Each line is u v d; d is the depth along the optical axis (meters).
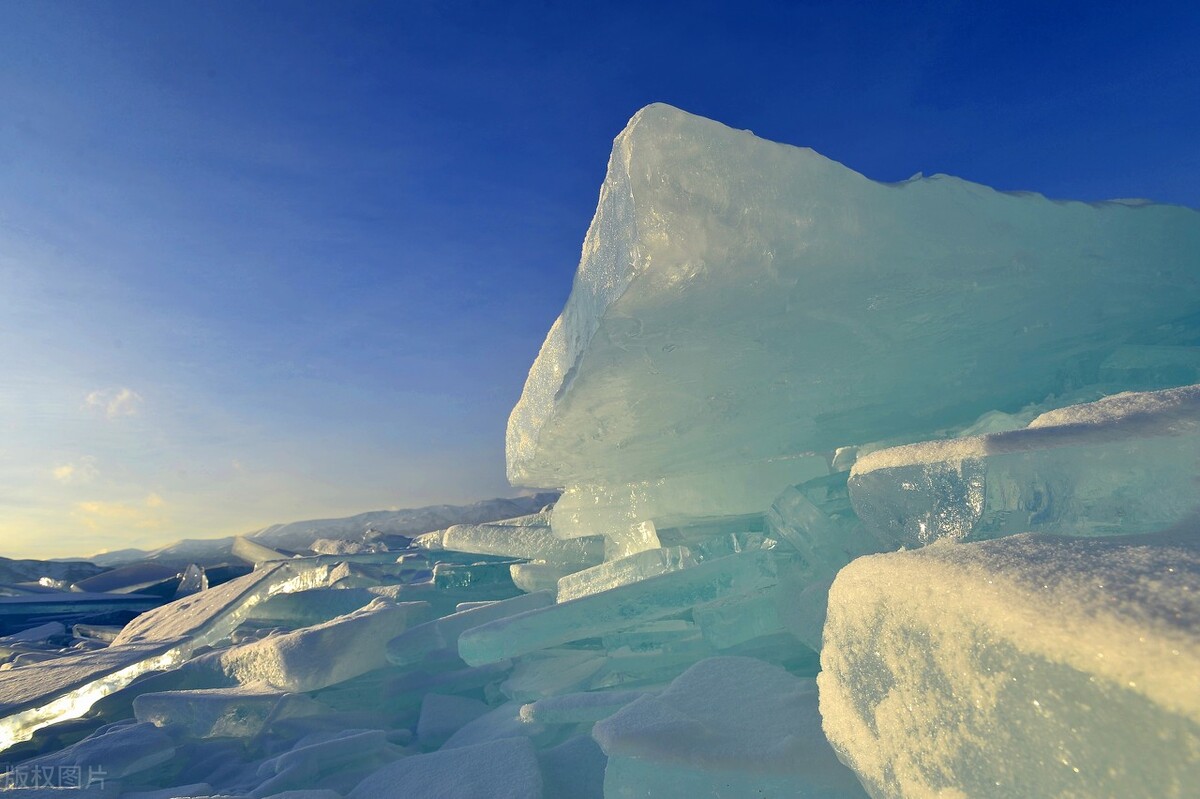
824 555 2.59
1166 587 0.79
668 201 2.01
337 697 3.93
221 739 3.56
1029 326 2.95
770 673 2.11
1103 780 0.74
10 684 5.17
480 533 5.32
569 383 2.87
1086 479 1.29
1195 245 2.98
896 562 1.18
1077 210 2.70
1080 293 2.81
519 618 2.98
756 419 3.30
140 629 7.44
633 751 1.78
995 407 3.48
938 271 2.36
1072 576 0.89
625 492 4.16
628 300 2.15
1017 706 0.85
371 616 4.07
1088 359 3.42
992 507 1.47
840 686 1.34
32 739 4.19
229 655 4.22
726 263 2.08
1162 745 0.68
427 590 5.04
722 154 2.07
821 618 2.30
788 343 2.61
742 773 1.62
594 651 3.53
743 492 3.51
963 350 3.01
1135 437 1.27
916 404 3.34
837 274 2.25
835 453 3.52
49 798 2.86
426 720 3.40
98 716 4.29
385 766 2.62
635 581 3.11
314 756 2.87
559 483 4.54
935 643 1.01
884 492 1.87
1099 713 0.74
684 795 1.68
